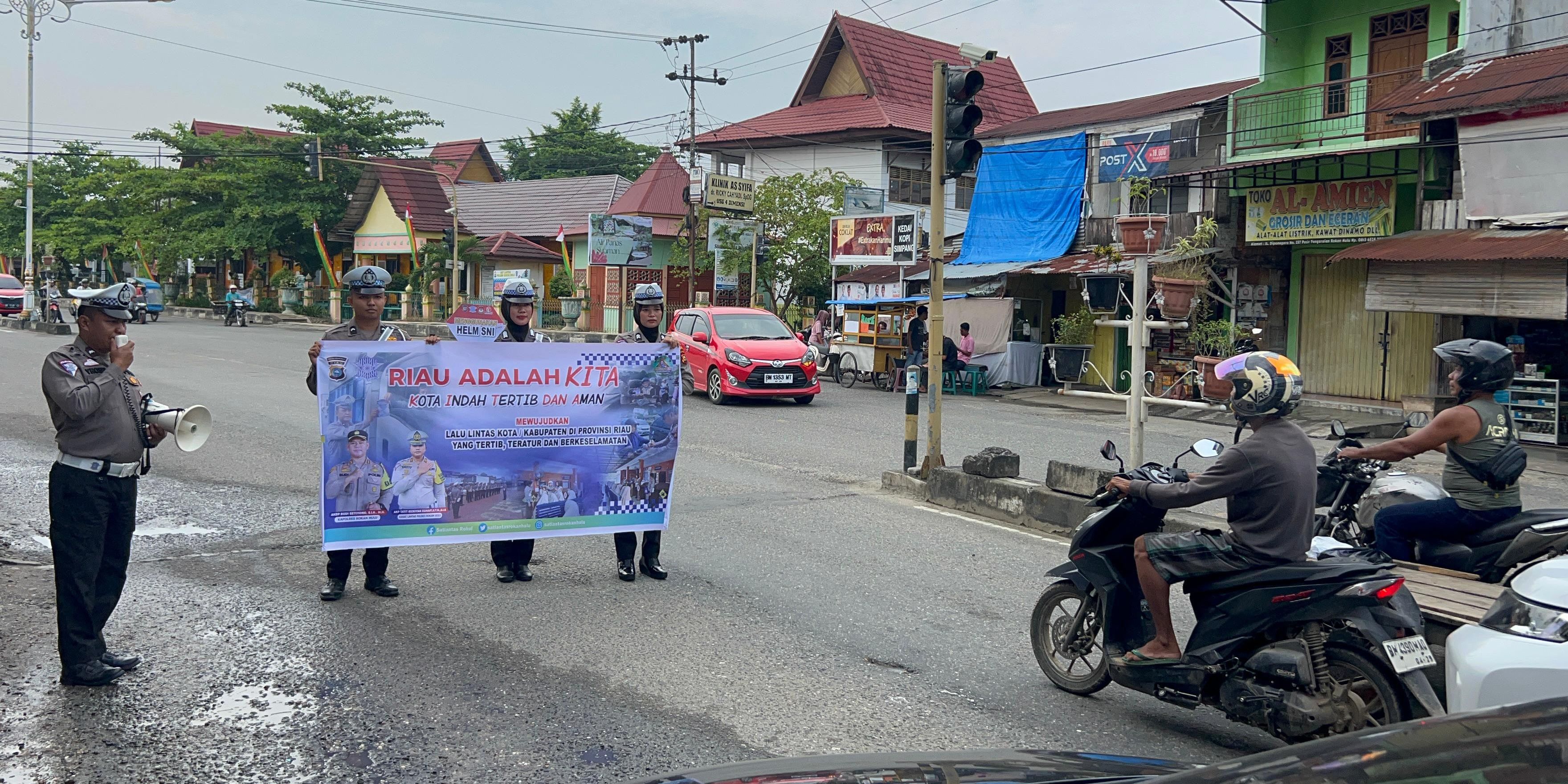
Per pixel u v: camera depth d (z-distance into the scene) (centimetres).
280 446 1213
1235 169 1969
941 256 1041
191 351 2592
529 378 674
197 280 5431
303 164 4547
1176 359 2098
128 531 514
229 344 2864
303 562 735
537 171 6378
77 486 490
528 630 597
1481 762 189
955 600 681
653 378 702
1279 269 2020
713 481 1084
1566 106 1441
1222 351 1920
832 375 2467
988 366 2272
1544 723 200
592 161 6256
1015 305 2366
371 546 646
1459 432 518
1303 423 1667
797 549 805
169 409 519
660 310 718
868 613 648
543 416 679
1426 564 537
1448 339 1736
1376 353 1877
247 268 5275
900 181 3431
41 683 505
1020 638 611
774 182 3331
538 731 461
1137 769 287
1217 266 2102
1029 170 2425
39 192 5709
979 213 2528
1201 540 463
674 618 627
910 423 1062
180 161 5100
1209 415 1800
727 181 3247
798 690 518
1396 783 186
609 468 694
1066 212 2361
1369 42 1928
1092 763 290
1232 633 450
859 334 2334
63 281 5644
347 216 4672
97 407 488
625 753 440
